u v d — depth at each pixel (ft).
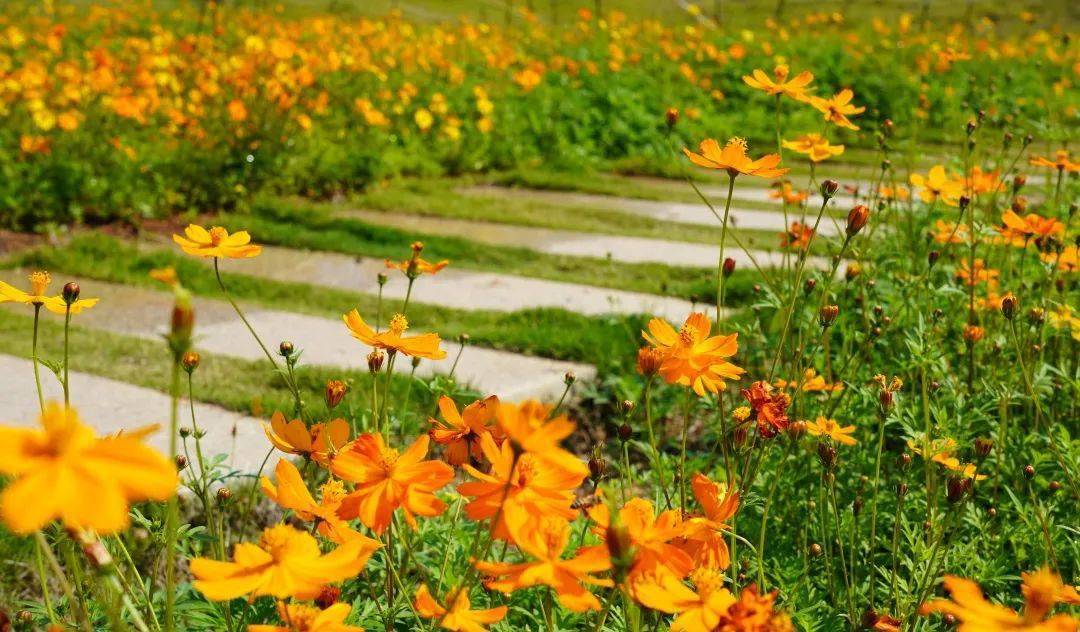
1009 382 7.84
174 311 3.00
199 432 5.70
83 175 20.67
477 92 28.55
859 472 7.88
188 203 22.15
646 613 4.18
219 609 5.33
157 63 26.61
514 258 18.40
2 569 7.13
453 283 16.79
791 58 43.19
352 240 19.35
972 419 7.45
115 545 5.34
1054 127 13.75
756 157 30.53
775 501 7.57
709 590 3.48
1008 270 10.96
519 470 3.76
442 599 5.23
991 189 10.04
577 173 28.02
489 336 13.24
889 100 36.09
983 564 6.44
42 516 2.40
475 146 29.04
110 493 2.47
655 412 10.71
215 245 5.19
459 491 3.80
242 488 8.46
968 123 10.50
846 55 42.45
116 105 21.62
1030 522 6.88
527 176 26.45
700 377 5.24
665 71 42.27
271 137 23.59
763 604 3.14
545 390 11.48
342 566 3.43
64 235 19.60
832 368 9.20
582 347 12.74
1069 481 7.47
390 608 5.16
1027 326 9.60
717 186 26.68
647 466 10.49
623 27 52.60
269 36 41.55
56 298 5.07
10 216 19.99
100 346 12.84
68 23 46.09
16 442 2.51
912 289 9.80
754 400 5.28
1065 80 30.53
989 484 7.77
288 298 15.62
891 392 6.09
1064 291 8.97
